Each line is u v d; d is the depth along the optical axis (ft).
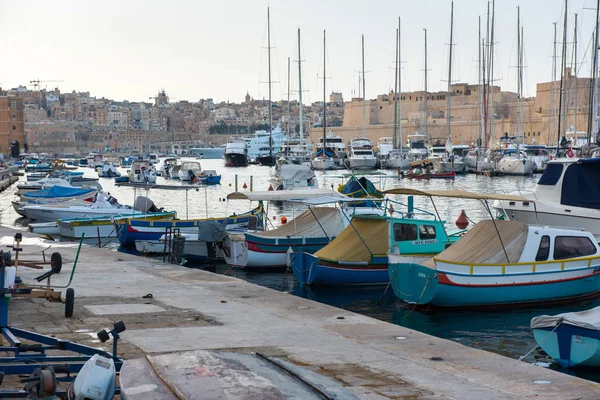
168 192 280.10
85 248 100.89
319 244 99.96
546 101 578.25
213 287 68.08
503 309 72.64
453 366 40.19
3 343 38.24
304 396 18.85
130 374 20.66
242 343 44.88
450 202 202.69
